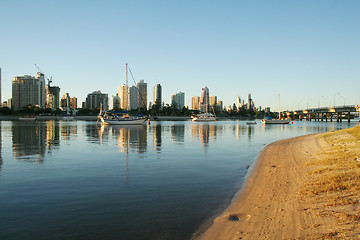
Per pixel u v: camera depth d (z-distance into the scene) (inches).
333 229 326.3
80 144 1487.5
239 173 737.6
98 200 500.4
